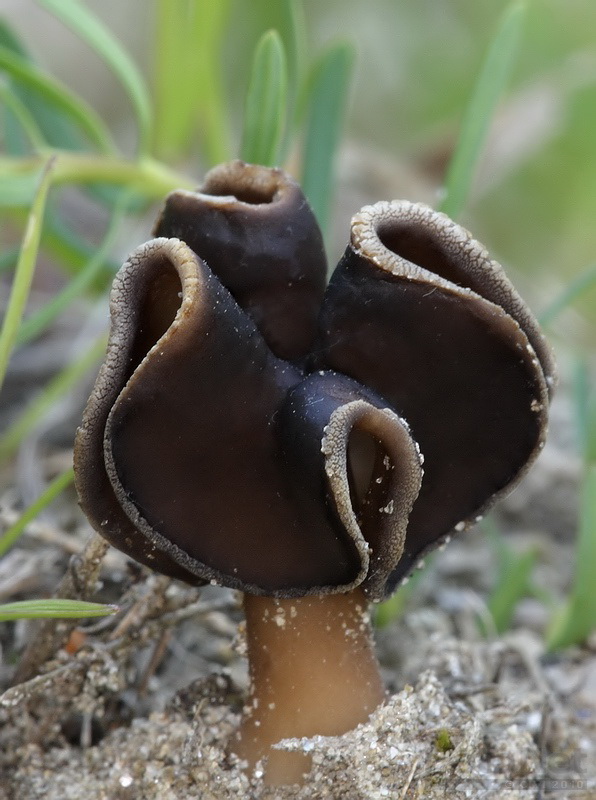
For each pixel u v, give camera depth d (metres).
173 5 0.24
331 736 0.18
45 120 0.24
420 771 0.18
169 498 0.17
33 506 0.19
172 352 0.17
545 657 0.21
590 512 0.21
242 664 0.20
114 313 0.17
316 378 0.17
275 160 0.21
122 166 0.23
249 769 0.18
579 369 0.24
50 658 0.19
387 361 0.17
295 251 0.18
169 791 0.18
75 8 0.22
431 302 0.17
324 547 0.17
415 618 0.21
